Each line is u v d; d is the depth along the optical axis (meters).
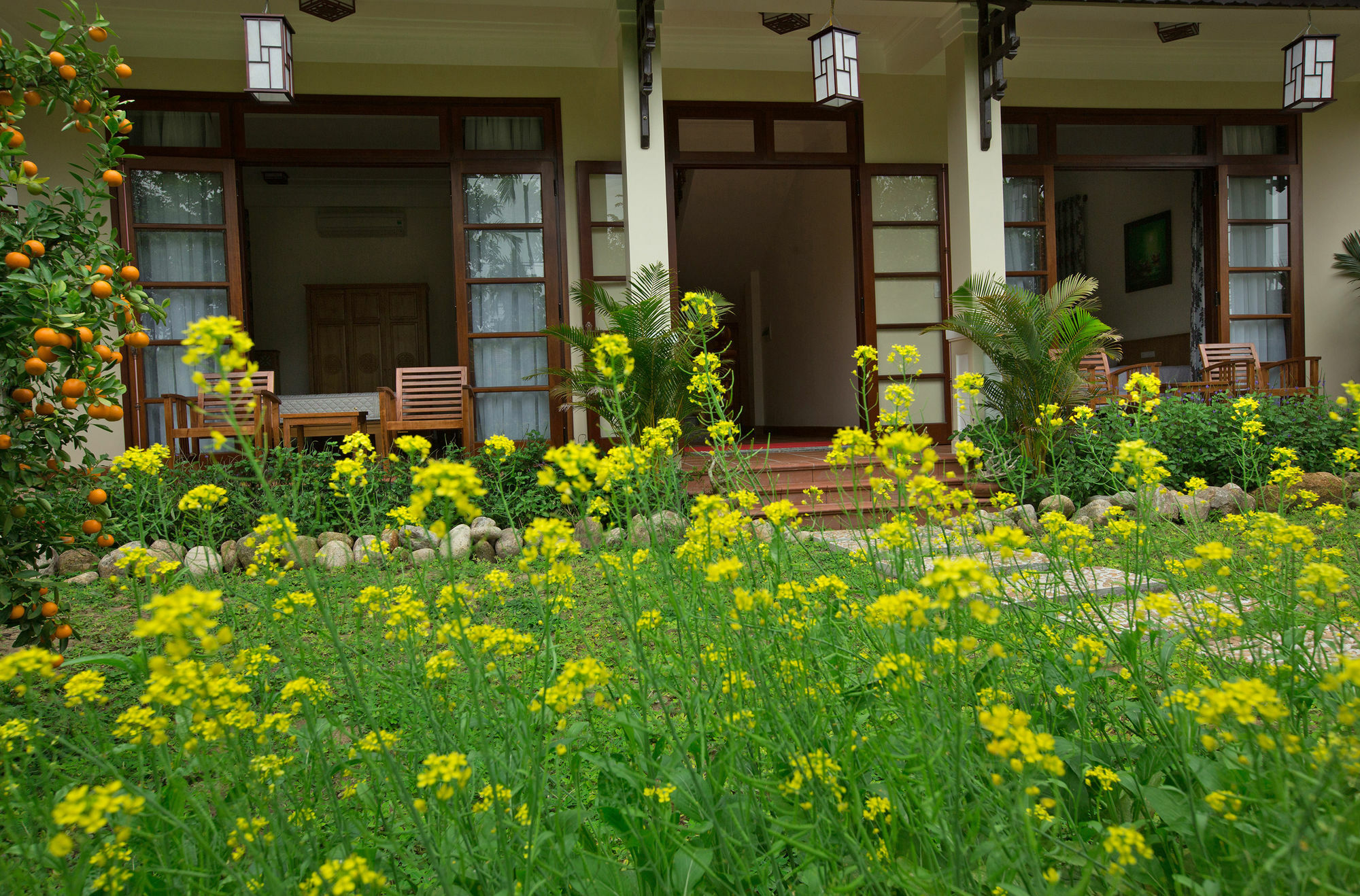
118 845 1.00
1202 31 8.13
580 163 7.46
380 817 1.23
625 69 6.47
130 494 2.80
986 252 6.95
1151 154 8.78
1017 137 8.28
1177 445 6.09
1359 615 1.47
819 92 6.25
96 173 2.55
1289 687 1.24
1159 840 1.17
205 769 1.05
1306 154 8.83
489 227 7.43
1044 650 1.51
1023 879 0.96
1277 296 8.77
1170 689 1.29
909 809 1.06
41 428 2.27
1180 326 11.52
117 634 3.12
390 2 6.92
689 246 12.45
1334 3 6.62
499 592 1.54
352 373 12.86
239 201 7.15
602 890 1.10
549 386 7.51
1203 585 1.66
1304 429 6.17
